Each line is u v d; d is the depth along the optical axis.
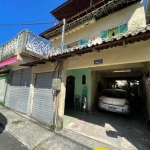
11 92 8.05
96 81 8.39
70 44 8.38
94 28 7.05
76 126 4.68
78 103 7.50
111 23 6.34
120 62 3.01
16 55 6.15
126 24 5.77
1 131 4.26
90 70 7.22
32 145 3.29
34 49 6.53
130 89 14.69
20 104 6.77
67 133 4.07
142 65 4.86
